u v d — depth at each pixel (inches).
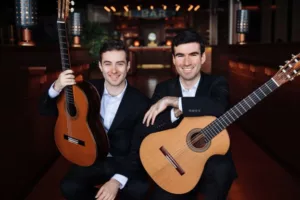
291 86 132.0
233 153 153.9
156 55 609.0
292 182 120.8
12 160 102.3
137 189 81.5
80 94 78.5
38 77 126.7
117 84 79.7
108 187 79.0
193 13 678.5
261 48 168.1
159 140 77.4
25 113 114.3
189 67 77.1
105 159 85.0
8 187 98.7
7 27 448.1
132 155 81.7
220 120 73.0
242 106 71.2
